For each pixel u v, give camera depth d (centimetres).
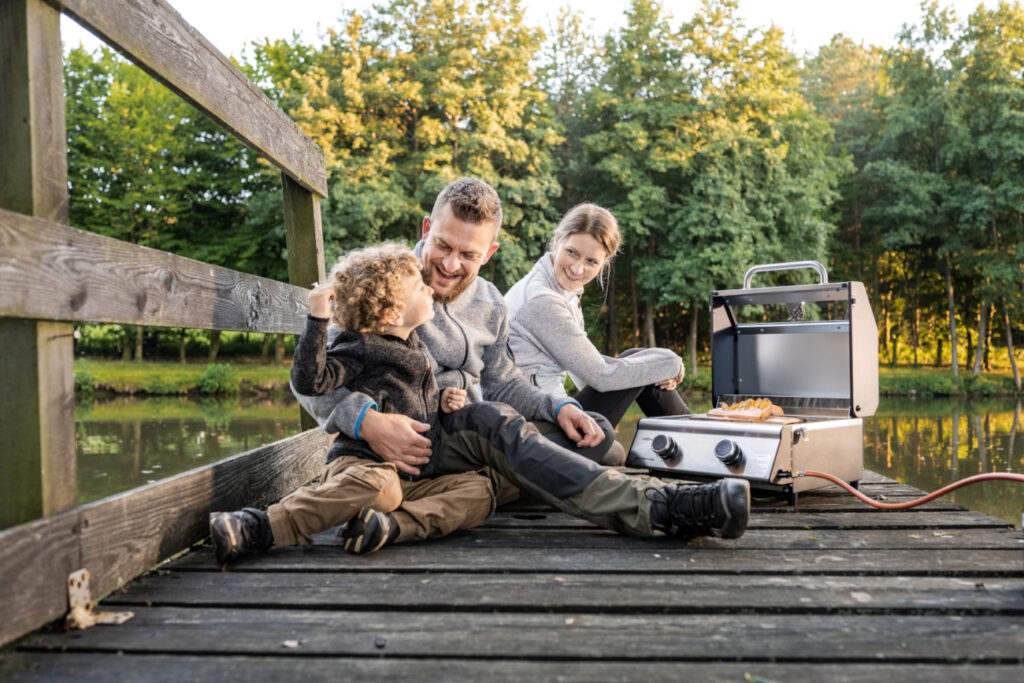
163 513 153
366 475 163
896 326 2284
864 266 2136
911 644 111
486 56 1606
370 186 1477
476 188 202
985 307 1834
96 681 99
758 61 1698
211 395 1642
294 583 140
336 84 1544
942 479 583
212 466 178
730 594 133
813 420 221
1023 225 1725
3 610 106
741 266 1502
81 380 1606
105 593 132
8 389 119
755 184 1653
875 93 2069
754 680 99
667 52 1677
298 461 243
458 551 164
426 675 101
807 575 146
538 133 1627
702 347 2236
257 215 1658
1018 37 1700
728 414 221
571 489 174
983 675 101
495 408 187
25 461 119
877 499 224
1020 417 1166
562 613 126
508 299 268
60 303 119
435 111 1633
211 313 178
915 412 1279
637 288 1859
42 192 121
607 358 270
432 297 208
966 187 1730
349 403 173
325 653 108
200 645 111
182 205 1806
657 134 1648
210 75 186
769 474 202
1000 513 464
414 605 127
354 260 179
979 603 128
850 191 2017
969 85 1730
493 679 99
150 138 1770
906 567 149
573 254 255
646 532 170
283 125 249
